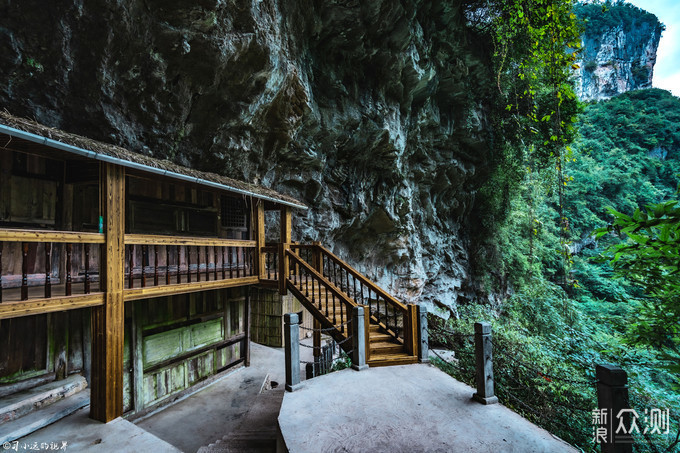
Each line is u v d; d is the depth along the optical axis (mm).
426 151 15906
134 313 6379
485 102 17250
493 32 13914
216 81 6711
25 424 4379
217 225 8906
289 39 8336
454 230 20125
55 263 5668
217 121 7340
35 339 5168
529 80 14273
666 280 3705
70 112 5488
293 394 4512
